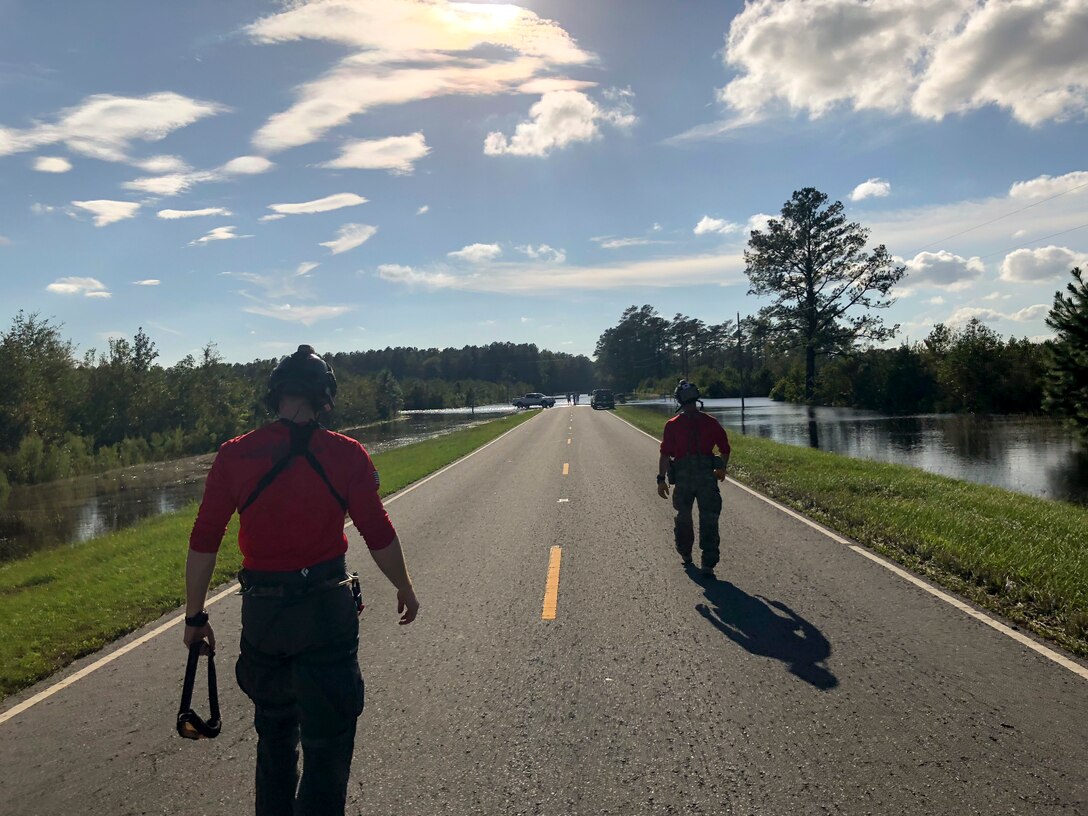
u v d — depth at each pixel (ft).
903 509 37.19
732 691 15.96
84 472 121.80
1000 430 113.60
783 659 17.83
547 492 50.88
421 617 22.67
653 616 21.68
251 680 9.30
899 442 99.14
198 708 16.51
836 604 22.36
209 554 9.33
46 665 20.03
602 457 74.84
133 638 22.47
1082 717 14.19
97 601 27.09
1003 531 30.91
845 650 18.31
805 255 233.55
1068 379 92.89
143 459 138.62
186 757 14.05
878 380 199.72
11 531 64.13
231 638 21.70
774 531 34.27
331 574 9.36
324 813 8.93
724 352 545.03
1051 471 67.77
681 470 26.99
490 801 11.88
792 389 259.80
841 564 27.50
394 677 17.63
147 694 17.54
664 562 28.60
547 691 16.38
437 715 15.34
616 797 11.85
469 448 97.40
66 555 40.93
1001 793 11.53
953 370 165.99
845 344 228.84
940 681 16.19
